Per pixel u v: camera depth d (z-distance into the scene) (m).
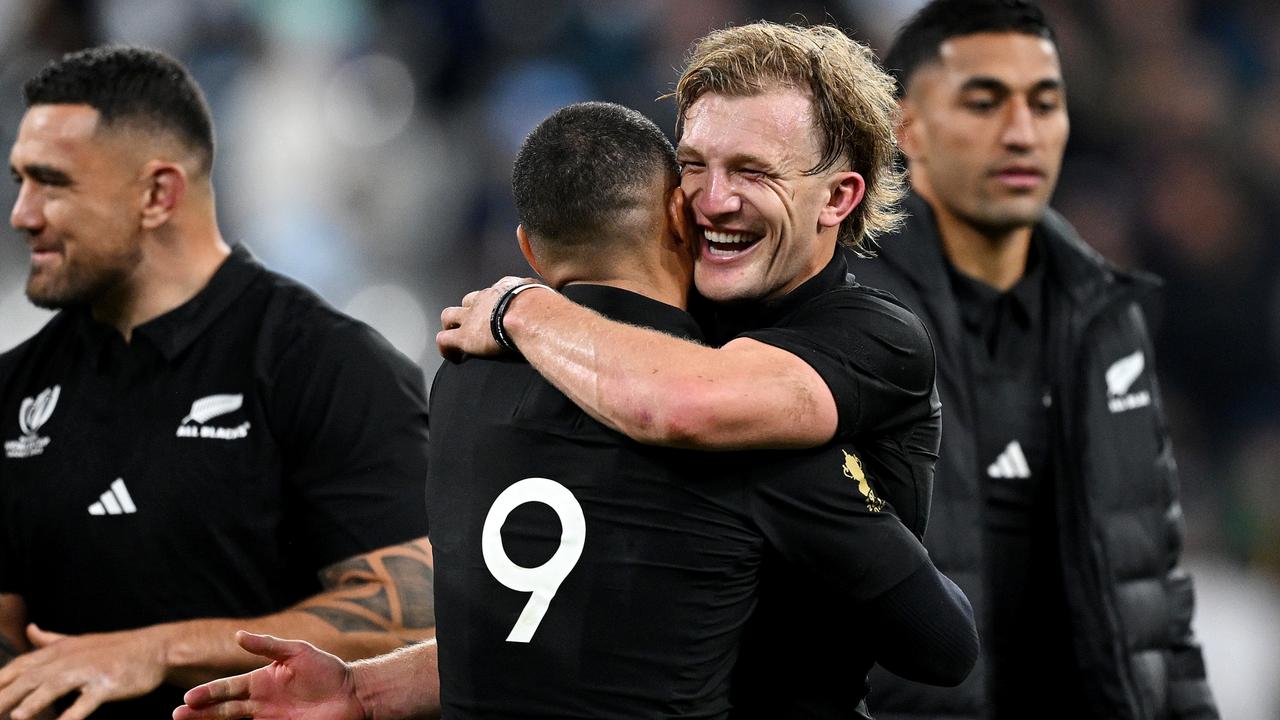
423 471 11.99
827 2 32.44
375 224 30.03
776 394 8.08
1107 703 13.00
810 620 8.78
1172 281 29.33
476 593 8.49
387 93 31.56
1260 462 27.30
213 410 11.86
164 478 11.72
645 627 8.21
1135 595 13.27
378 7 32.44
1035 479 13.30
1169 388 28.75
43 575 11.98
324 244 28.53
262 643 9.52
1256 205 30.75
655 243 8.81
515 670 8.34
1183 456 27.75
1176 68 32.28
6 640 11.89
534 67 32.03
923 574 8.57
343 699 9.62
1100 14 32.53
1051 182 13.28
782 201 8.67
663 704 8.20
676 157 8.95
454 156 31.28
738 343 8.38
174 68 12.30
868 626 8.65
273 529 11.86
